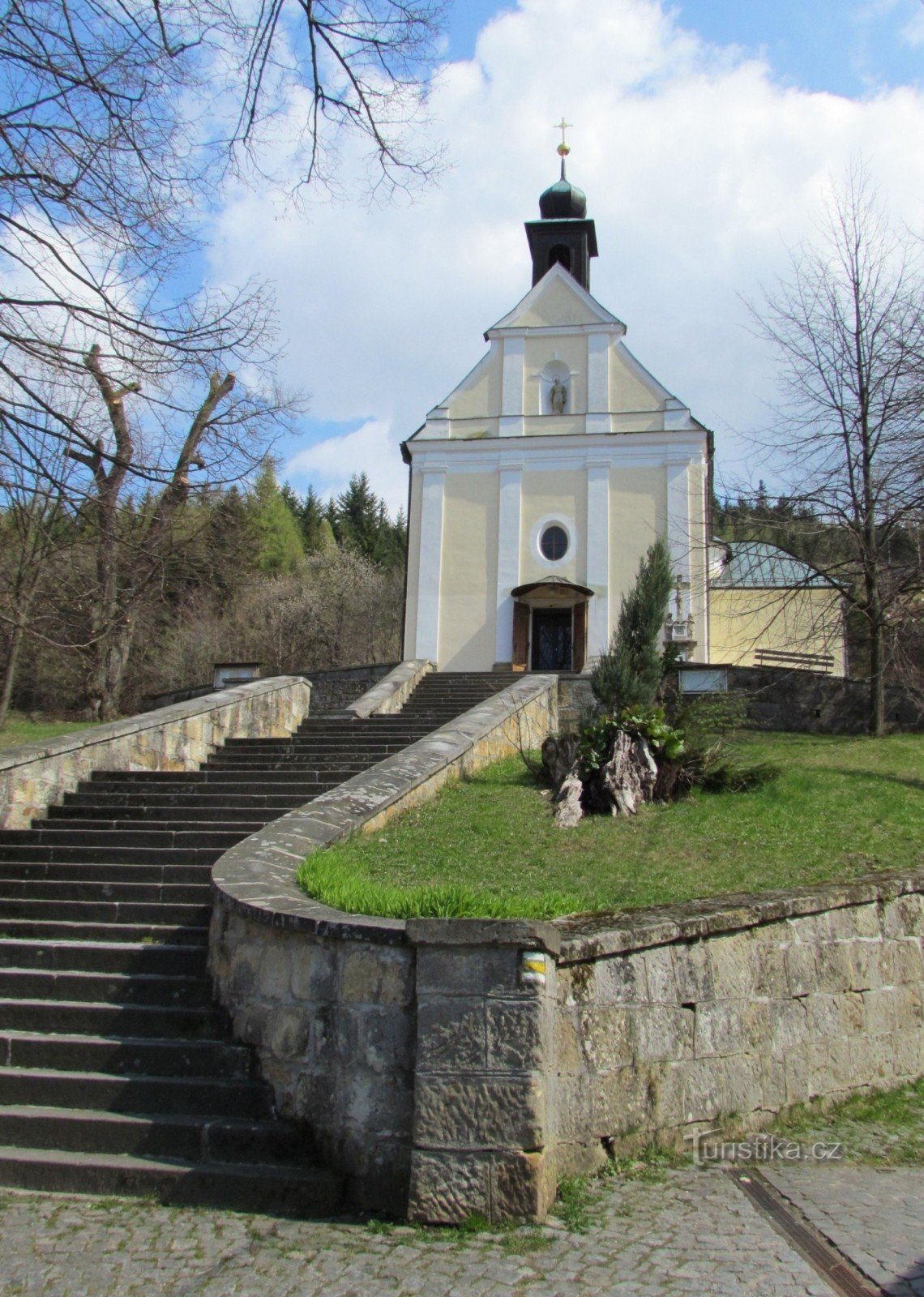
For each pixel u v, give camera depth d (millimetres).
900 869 8195
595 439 29672
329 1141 5250
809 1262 4320
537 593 28688
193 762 13961
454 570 29781
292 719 16828
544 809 10695
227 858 7418
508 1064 4766
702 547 25172
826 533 20438
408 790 10391
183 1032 6375
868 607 19172
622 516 29250
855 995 6953
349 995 5250
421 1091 4805
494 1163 4699
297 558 57500
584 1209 4809
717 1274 4203
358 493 71125
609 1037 5379
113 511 10969
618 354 30453
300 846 8031
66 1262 4438
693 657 26688
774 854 9031
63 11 8258
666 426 29656
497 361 31031
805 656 25594
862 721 19062
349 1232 4699
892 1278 4180
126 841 10039
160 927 7789
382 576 56406
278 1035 5734
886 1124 6379
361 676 25656
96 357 9539
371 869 8180
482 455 30266
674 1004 5758
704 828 9938
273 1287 4172
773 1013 6332
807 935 6695
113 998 6883
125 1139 5559
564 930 5465
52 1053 6254
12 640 16672
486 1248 4453
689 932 5863
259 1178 5082
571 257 33188
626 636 16844
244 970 6172
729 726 14539
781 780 12156
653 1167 5379
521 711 15383
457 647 29375
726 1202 4961
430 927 4898
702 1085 5820
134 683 36375
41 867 9273
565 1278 4188
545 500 29719
